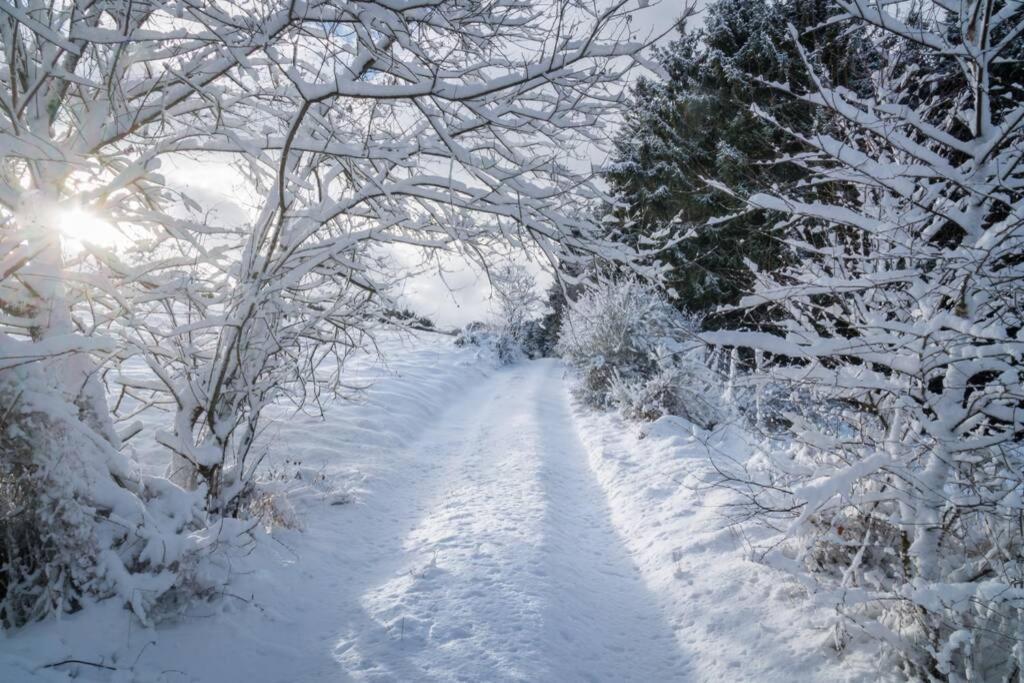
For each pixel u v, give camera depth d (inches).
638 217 199.2
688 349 160.2
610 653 179.5
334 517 275.1
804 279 162.1
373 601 194.9
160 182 168.7
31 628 142.6
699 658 175.9
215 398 192.2
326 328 245.4
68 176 162.2
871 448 169.5
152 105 160.4
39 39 148.2
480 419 581.3
